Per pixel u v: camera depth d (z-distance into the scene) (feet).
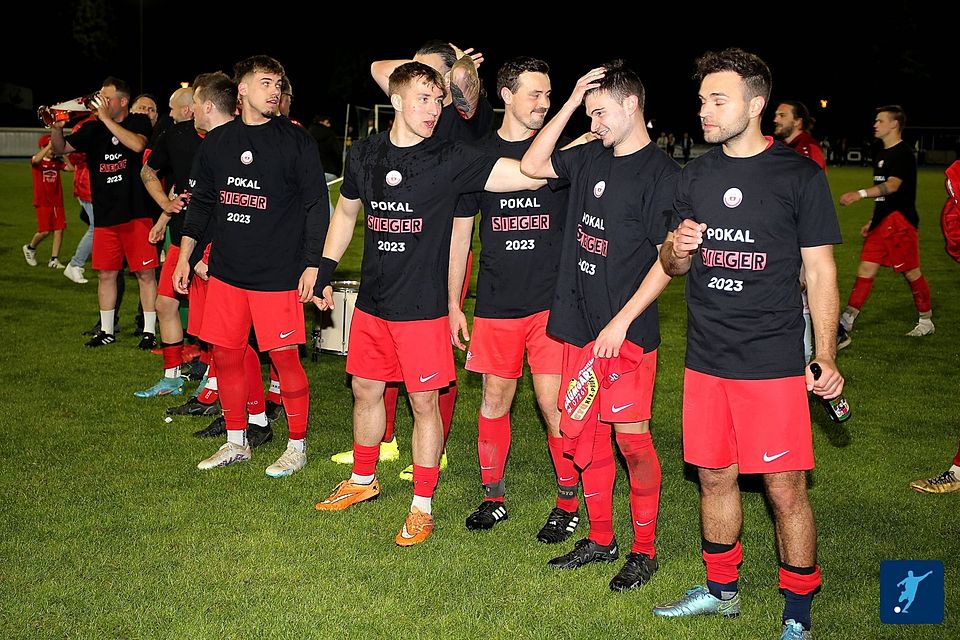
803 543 11.21
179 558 13.26
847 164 153.79
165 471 16.69
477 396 22.22
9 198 63.36
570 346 12.90
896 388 22.79
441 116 15.79
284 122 16.47
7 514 14.56
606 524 13.41
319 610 11.92
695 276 11.44
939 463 17.65
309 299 15.72
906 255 27.84
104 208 24.82
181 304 23.65
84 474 16.38
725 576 11.98
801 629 11.30
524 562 13.50
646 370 12.53
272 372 20.38
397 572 13.05
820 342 10.80
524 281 14.23
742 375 11.16
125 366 23.72
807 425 11.14
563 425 12.62
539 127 14.30
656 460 12.84
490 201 14.28
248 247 16.37
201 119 18.44
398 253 13.91
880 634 11.57
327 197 16.43
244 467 17.07
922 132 160.25
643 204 12.03
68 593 12.16
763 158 10.87
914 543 14.12
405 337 14.07
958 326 30.32
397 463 17.58
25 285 34.47
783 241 10.85
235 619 11.65
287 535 14.16
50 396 20.98
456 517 15.11
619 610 12.14
